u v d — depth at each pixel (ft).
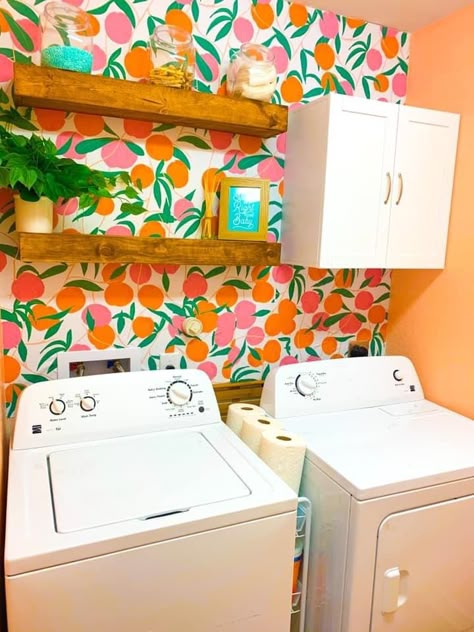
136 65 5.16
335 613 4.53
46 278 5.14
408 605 4.61
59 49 4.38
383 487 4.25
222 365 6.18
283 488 3.98
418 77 6.56
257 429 5.15
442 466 4.61
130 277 5.51
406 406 6.31
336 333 6.89
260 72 5.18
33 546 3.14
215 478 4.11
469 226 5.92
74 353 5.35
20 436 4.47
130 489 3.88
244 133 5.66
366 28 6.31
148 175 5.38
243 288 6.14
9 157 4.12
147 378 5.11
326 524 4.64
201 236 5.73
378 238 5.69
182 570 3.51
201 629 3.64
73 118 4.97
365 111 5.32
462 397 6.11
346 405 6.05
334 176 5.27
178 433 5.00
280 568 3.88
